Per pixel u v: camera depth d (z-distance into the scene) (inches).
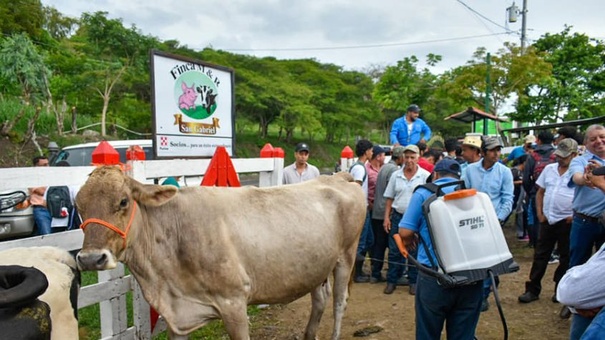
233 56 1309.1
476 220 120.5
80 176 139.3
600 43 776.3
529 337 179.9
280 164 233.0
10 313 73.2
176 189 123.7
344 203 168.4
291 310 219.1
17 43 693.9
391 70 1078.4
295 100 1291.8
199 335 186.1
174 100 179.9
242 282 132.9
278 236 141.8
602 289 90.7
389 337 185.9
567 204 197.5
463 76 731.4
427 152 307.9
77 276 112.6
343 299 177.5
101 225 112.3
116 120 941.8
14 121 624.4
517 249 319.0
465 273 116.8
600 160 175.6
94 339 178.1
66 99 870.4
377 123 1744.6
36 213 250.1
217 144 202.7
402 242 133.1
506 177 196.7
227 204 137.5
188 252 127.6
